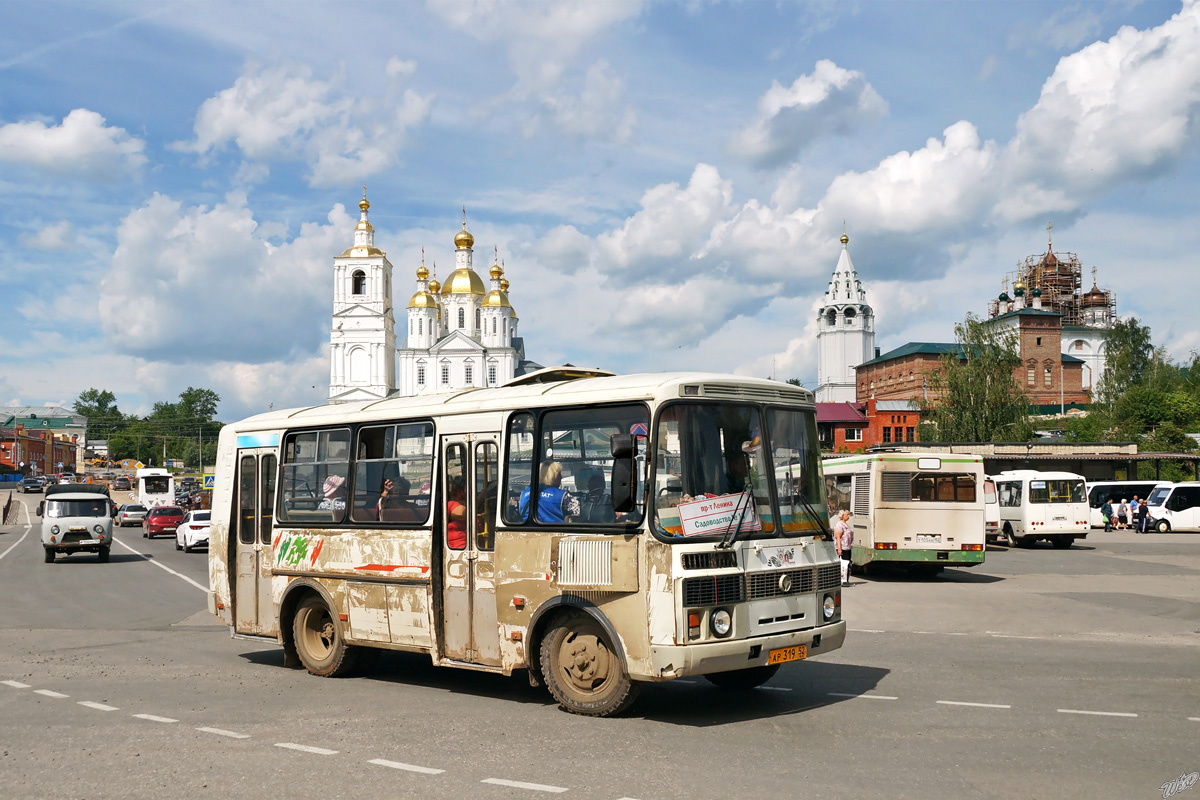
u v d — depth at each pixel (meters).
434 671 10.99
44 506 31.25
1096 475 56.47
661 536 7.73
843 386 134.00
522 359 135.12
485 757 6.96
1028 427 65.25
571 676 8.39
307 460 11.21
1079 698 8.95
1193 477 65.25
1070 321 117.75
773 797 5.91
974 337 66.44
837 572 8.90
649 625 7.72
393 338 125.25
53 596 20.55
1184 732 7.57
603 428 8.30
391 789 6.19
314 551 10.88
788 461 8.76
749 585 8.05
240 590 11.95
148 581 24.20
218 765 6.85
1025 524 36.25
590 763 6.76
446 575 9.45
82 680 10.53
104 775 6.64
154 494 69.56
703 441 8.16
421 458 9.83
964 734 7.54
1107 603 17.73
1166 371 88.38
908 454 23.08
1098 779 6.26
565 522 8.45
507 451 9.05
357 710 8.75
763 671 9.36
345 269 117.69
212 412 165.38
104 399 187.25
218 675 10.86
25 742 7.64
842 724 7.93
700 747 7.19
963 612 16.56
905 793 5.98
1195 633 13.78
